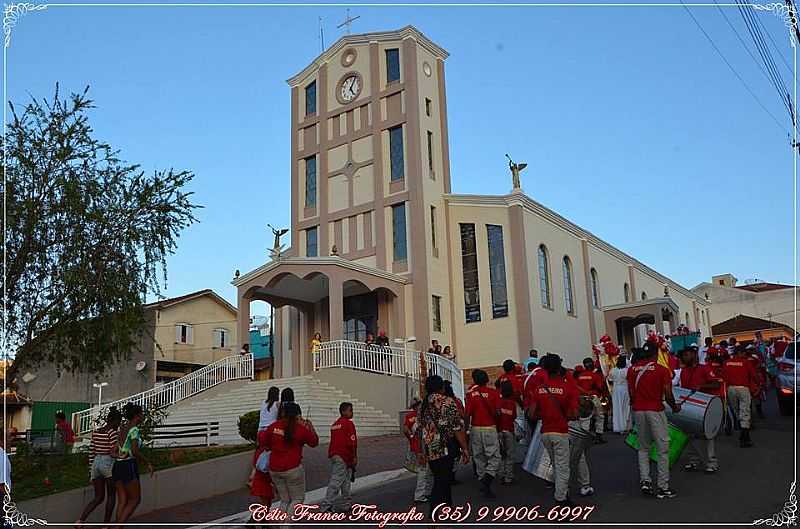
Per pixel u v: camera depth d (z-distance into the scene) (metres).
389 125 31.95
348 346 24.17
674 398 10.30
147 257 14.80
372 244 31.27
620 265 44.41
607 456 13.46
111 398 37.25
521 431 12.17
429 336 28.84
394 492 11.88
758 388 14.47
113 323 13.95
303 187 34.53
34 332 13.67
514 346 29.94
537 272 32.22
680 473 11.03
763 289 72.94
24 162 13.77
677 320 39.66
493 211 31.83
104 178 14.84
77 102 14.77
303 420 9.01
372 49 33.25
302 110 35.56
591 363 15.70
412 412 11.47
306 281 28.36
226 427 20.59
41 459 13.76
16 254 13.45
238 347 27.89
